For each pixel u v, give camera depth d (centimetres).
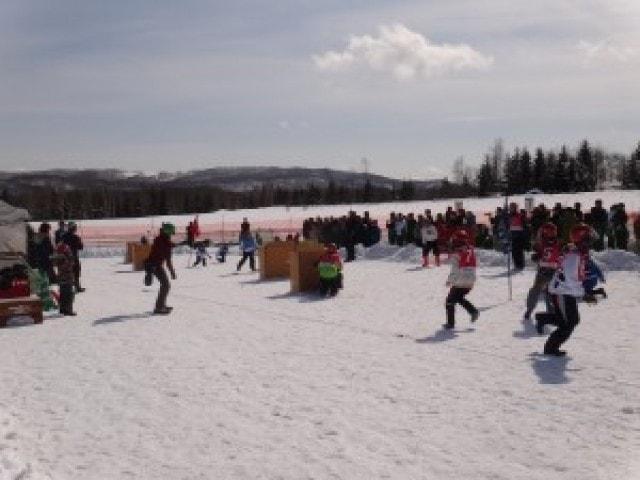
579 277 1007
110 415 794
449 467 613
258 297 1819
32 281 1659
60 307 1606
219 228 5903
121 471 624
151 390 897
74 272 2058
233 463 636
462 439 683
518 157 10544
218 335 1277
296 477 600
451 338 1172
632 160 10981
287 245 2289
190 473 615
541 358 1005
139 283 2311
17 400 870
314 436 702
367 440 687
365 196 12888
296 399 834
